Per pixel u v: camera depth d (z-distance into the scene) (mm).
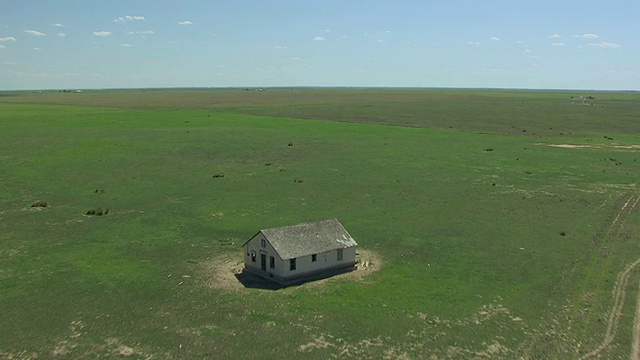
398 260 56594
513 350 38844
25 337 40031
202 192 84938
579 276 52594
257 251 51969
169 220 70250
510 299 47219
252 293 47812
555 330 41750
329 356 37719
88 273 52250
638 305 46062
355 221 70500
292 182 92000
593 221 71438
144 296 47094
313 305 45469
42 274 51938
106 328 41469
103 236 63594
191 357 37531
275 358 37438
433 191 86812
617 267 55031
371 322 42625
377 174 98625
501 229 67812
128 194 83438
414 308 45219
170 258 56531
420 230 67000
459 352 38500
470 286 50000
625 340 40219
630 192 87375
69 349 38469
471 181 94000
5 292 47750
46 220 69812
